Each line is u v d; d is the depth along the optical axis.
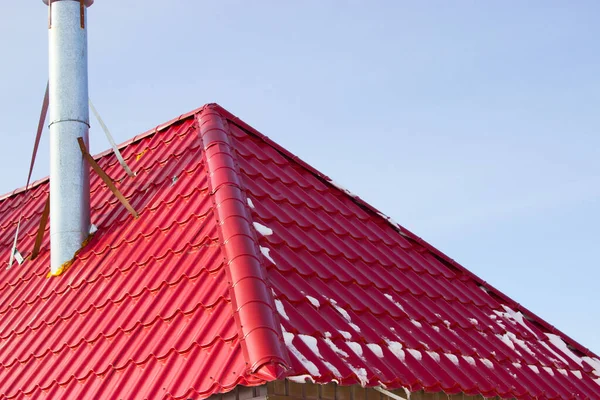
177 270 10.83
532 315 13.65
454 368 10.67
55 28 13.91
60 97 13.53
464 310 12.55
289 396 9.06
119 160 13.62
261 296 9.41
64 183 13.12
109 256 12.21
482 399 10.98
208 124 13.45
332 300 10.42
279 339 8.91
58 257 12.80
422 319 11.43
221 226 10.86
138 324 10.38
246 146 13.29
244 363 8.65
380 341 10.14
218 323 9.45
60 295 12.14
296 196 12.64
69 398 10.03
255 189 12.09
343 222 12.84
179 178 12.75
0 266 14.03
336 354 9.34
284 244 11.01
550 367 12.36
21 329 11.91
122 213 12.96
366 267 11.89
